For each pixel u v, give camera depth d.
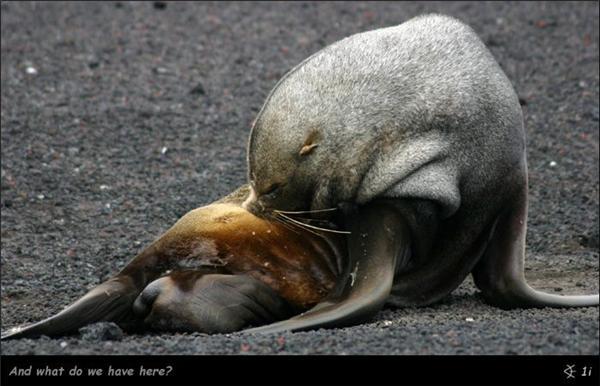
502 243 28.92
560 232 39.03
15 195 41.75
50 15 59.47
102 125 47.38
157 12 59.84
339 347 23.20
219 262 27.72
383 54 27.84
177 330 26.50
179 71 52.78
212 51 54.91
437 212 27.80
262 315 27.30
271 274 27.69
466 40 28.33
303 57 53.72
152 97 50.12
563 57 54.31
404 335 24.09
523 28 57.50
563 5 60.59
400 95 27.45
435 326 25.34
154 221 39.81
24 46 55.34
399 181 27.23
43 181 42.84
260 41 55.94
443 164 27.36
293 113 27.62
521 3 60.94
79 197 41.72
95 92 50.53
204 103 49.53
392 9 59.94
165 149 45.28
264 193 28.14
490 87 27.84
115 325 25.61
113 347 24.17
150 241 38.19
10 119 47.72
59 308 32.12
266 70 52.66
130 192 42.06
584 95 50.53
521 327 24.55
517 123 28.36
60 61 53.72
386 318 27.38
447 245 28.75
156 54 54.56
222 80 51.81
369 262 27.19
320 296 27.81
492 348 22.58
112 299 27.16
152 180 43.03
